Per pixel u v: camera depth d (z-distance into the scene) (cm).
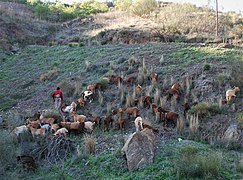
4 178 1116
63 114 1759
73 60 2691
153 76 1906
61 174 1168
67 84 2098
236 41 3000
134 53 2417
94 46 3023
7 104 2139
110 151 1286
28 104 2100
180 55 2203
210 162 1037
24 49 3478
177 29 3456
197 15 3875
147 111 1645
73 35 4050
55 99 1852
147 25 3675
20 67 2870
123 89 1878
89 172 1171
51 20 5178
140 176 1068
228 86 1688
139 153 1151
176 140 1355
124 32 3491
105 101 1838
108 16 4731
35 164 1251
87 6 5934
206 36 3234
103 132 1514
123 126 1527
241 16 3872
